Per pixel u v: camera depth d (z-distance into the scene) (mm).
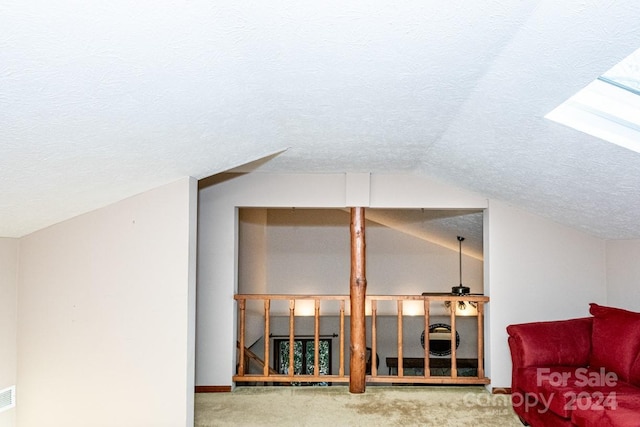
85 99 2074
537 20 1910
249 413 4465
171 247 3809
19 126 2129
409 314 8227
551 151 3256
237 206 5176
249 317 6898
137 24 1673
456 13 1861
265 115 3039
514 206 5070
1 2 1415
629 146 2824
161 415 3717
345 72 2408
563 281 5066
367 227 8211
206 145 3246
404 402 4762
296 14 1816
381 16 1864
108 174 3113
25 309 3740
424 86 2619
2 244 3594
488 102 2809
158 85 2164
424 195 5141
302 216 8164
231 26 1862
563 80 2336
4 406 3588
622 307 4766
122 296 3773
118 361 3742
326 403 4738
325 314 8117
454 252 8172
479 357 5145
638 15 1771
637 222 4039
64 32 1608
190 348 3832
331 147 3988
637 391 3402
